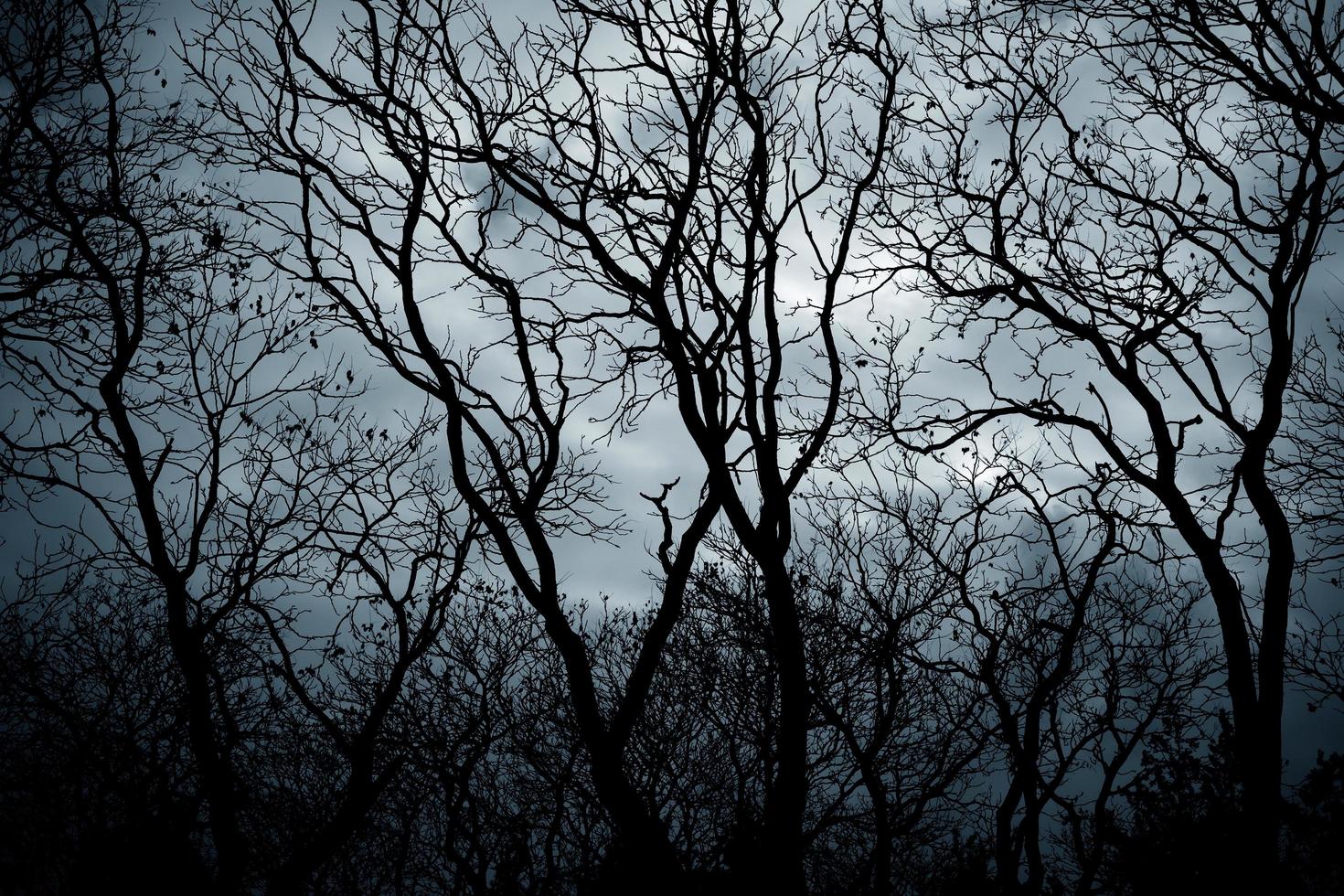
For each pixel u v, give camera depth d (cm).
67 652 1293
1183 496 1149
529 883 1236
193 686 973
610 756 880
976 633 1224
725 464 1018
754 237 1103
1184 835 992
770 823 902
